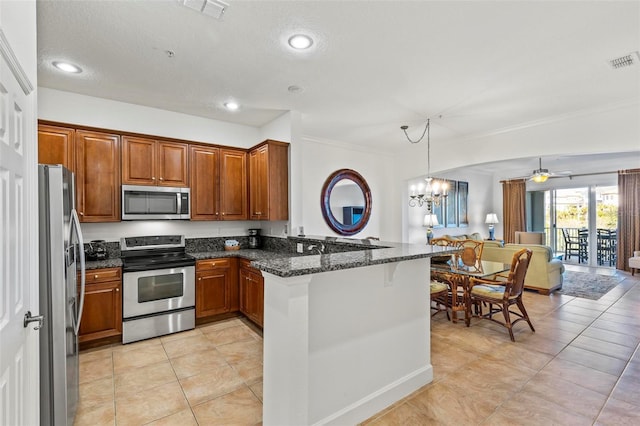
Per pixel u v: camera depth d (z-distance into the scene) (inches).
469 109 149.0
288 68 108.3
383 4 75.5
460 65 106.4
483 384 92.0
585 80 117.8
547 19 81.6
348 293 75.2
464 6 76.5
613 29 86.0
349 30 86.3
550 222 325.1
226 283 148.6
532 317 151.7
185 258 138.9
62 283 65.5
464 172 323.3
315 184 206.2
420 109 149.3
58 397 64.9
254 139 177.0
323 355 70.6
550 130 161.8
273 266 62.9
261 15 79.5
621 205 266.7
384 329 82.9
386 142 216.8
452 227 309.3
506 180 335.6
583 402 82.9
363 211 231.0
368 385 79.2
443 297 153.1
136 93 129.3
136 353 114.1
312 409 68.9
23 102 50.4
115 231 140.0
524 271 131.3
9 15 43.1
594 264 295.1
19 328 48.0
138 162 135.9
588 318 149.9
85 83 119.4
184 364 105.9
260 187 155.5
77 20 81.0
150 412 80.5
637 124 135.5
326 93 130.3
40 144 116.1
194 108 146.9
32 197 54.7
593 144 147.3
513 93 130.3
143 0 73.5
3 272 41.6
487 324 142.8
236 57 100.7
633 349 115.0
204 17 80.3
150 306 127.1
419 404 82.7
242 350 116.7
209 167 155.0
